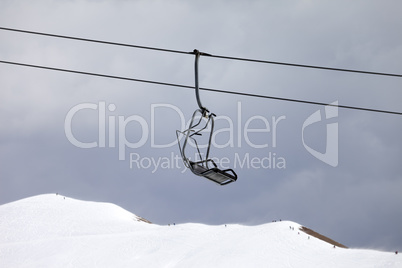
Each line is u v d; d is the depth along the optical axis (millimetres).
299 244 103875
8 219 133750
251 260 93562
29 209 142625
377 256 95375
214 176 13555
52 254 101062
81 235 123625
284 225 116312
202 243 105812
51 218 136250
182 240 108000
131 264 95625
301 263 93375
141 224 139000
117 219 143000
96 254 100875
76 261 97625
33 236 122125
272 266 91500
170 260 97125
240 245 101812
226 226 120500
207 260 93938
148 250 102938
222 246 102000
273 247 101062
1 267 95750
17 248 105312
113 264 95938
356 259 94125
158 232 116000
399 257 93438
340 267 90688
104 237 112625
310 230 118125
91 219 139500
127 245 105500
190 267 91188
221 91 16672
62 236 122500
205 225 123500
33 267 95062
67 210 144500
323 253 99500
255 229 114625
